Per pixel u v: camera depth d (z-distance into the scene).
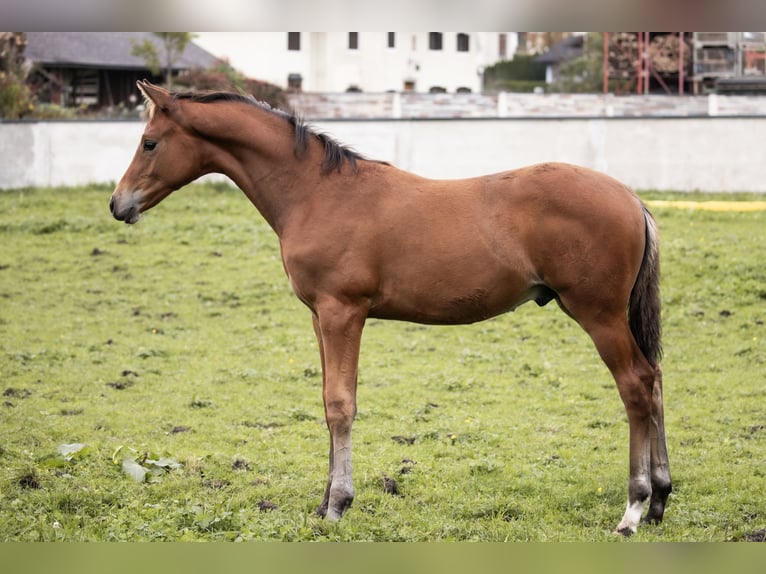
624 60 34.19
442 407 8.75
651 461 5.57
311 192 5.74
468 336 11.51
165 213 16.86
